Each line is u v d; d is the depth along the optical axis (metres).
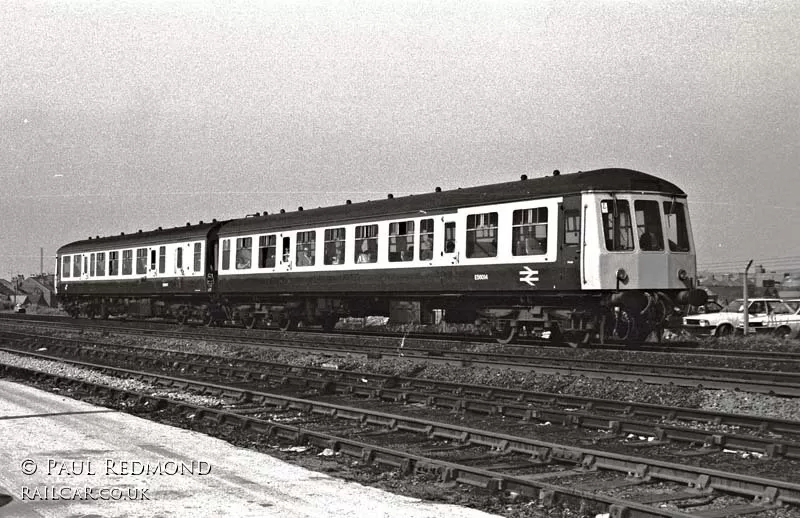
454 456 10.39
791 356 19.30
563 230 21.00
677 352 20.95
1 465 9.75
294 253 30.50
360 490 8.61
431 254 24.75
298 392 17.00
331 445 10.87
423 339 25.98
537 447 10.18
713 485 8.35
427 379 17.23
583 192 20.61
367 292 27.42
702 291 21.05
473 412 14.12
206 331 33.72
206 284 35.59
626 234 20.55
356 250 27.61
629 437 11.65
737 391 14.23
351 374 18.52
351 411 13.42
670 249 21.02
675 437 11.19
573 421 12.53
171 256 38.09
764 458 10.08
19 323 43.84
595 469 9.38
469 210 23.61
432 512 7.75
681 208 21.42
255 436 12.09
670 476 8.70
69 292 47.62
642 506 7.37
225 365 21.45
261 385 18.39
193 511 7.80
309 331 32.75
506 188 22.78
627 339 21.66
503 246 22.55
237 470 9.52
